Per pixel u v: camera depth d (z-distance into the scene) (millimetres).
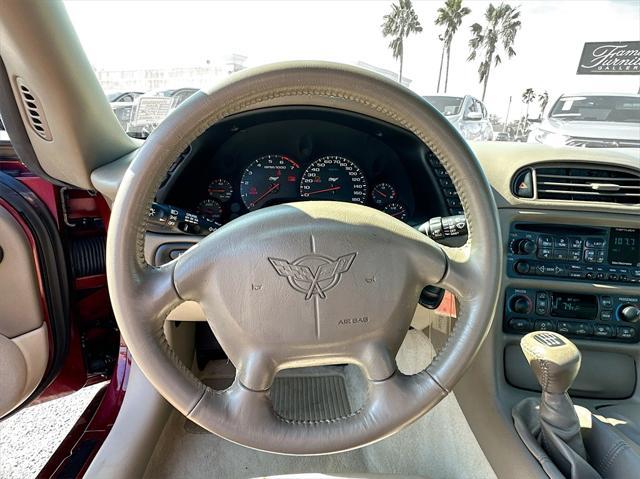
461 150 633
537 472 880
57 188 1218
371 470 1337
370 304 667
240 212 1385
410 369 1462
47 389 1409
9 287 1158
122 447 1117
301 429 661
